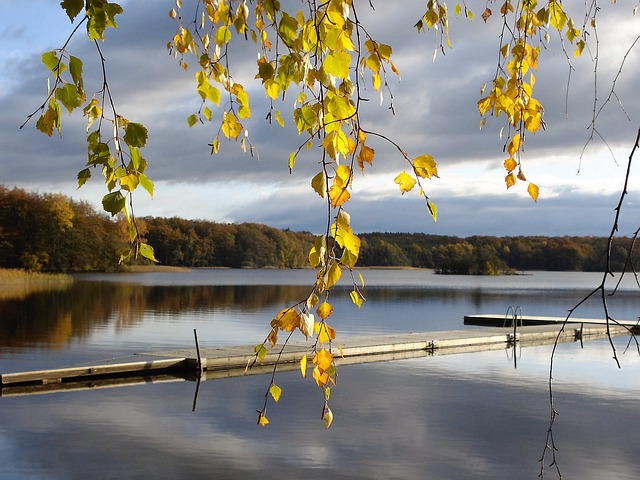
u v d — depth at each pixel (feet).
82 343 53.21
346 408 31.78
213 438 26.50
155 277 207.41
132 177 5.18
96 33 4.88
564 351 52.26
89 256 202.49
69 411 30.55
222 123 7.30
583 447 25.73
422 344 51.93
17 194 184.34
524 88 7.89
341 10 5.50
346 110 5.31
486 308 100.48
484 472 22.72
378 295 131.85
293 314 5.66
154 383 37.63
